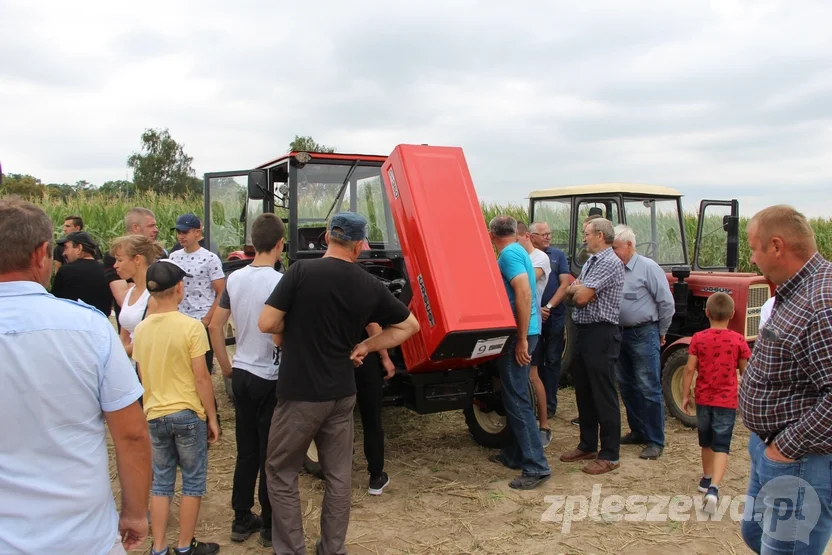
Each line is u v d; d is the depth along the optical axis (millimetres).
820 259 2248
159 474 3217
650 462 4723
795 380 2230
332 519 3156
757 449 2482
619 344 4473
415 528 3652
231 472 4566
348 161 5211
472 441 5227
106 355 1723
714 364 3895
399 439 5289
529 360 4176
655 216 6961
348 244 3146
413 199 3975
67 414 1631
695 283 6250
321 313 2992
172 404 3137
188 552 3229
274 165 5371
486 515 3816
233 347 6012
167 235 12719
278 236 3484
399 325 3273
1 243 1615
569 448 5059
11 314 1593
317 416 3002
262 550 3412
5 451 1564
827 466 2205
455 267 3873
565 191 7109
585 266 4535
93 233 11883
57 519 1615
